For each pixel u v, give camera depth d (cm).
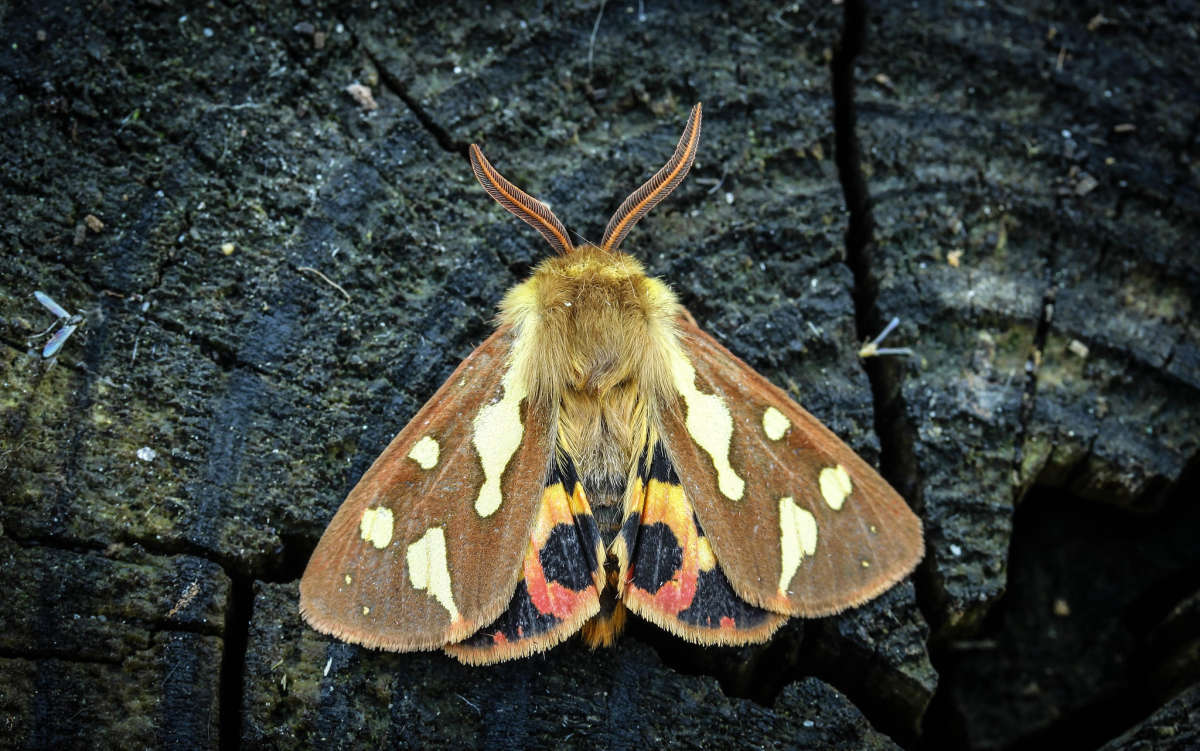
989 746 20
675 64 20
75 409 19
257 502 19
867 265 20
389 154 20
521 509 19
